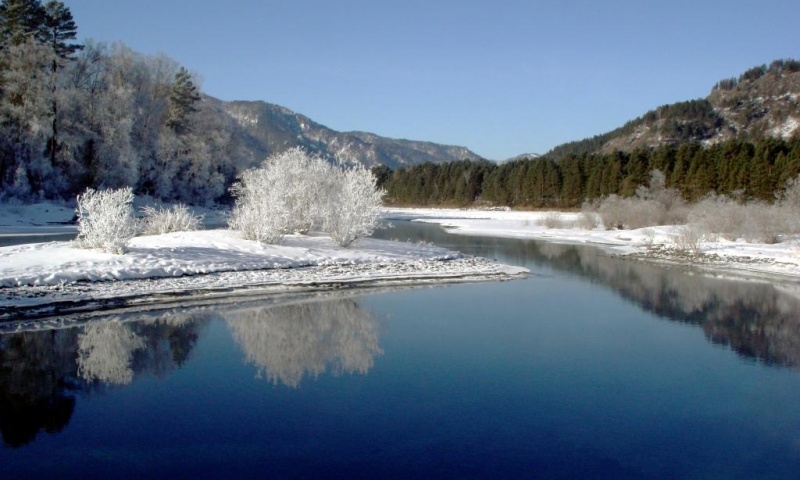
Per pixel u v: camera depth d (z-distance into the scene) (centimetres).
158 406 984
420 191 12219
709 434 904
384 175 13900
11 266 1909
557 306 1898
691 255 3288
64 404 989
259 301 1838
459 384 1120
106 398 1018
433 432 895
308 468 773
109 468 766
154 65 6216
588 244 4134
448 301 1953
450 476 756
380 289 2119
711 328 1605
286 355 1296
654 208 5194
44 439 853
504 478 752
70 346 1320
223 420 927
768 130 15375
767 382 1152
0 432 877
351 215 2791
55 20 4975
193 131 6366
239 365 1214
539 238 4669
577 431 908
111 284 1908
